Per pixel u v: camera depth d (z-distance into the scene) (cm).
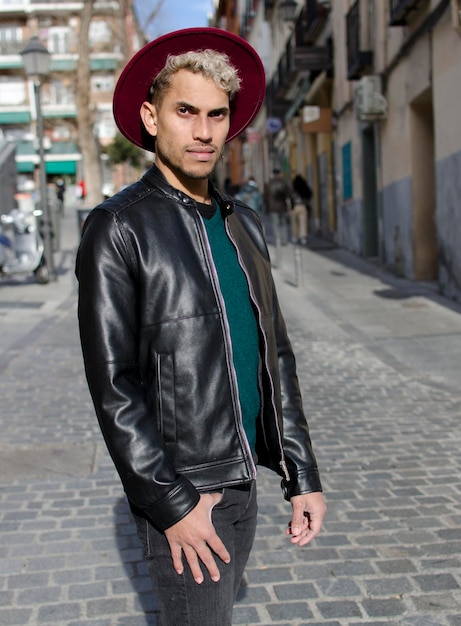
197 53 179
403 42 1234
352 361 778
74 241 2112
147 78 189
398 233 1336
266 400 188
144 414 165
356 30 1505
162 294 173
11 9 5172
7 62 5297
